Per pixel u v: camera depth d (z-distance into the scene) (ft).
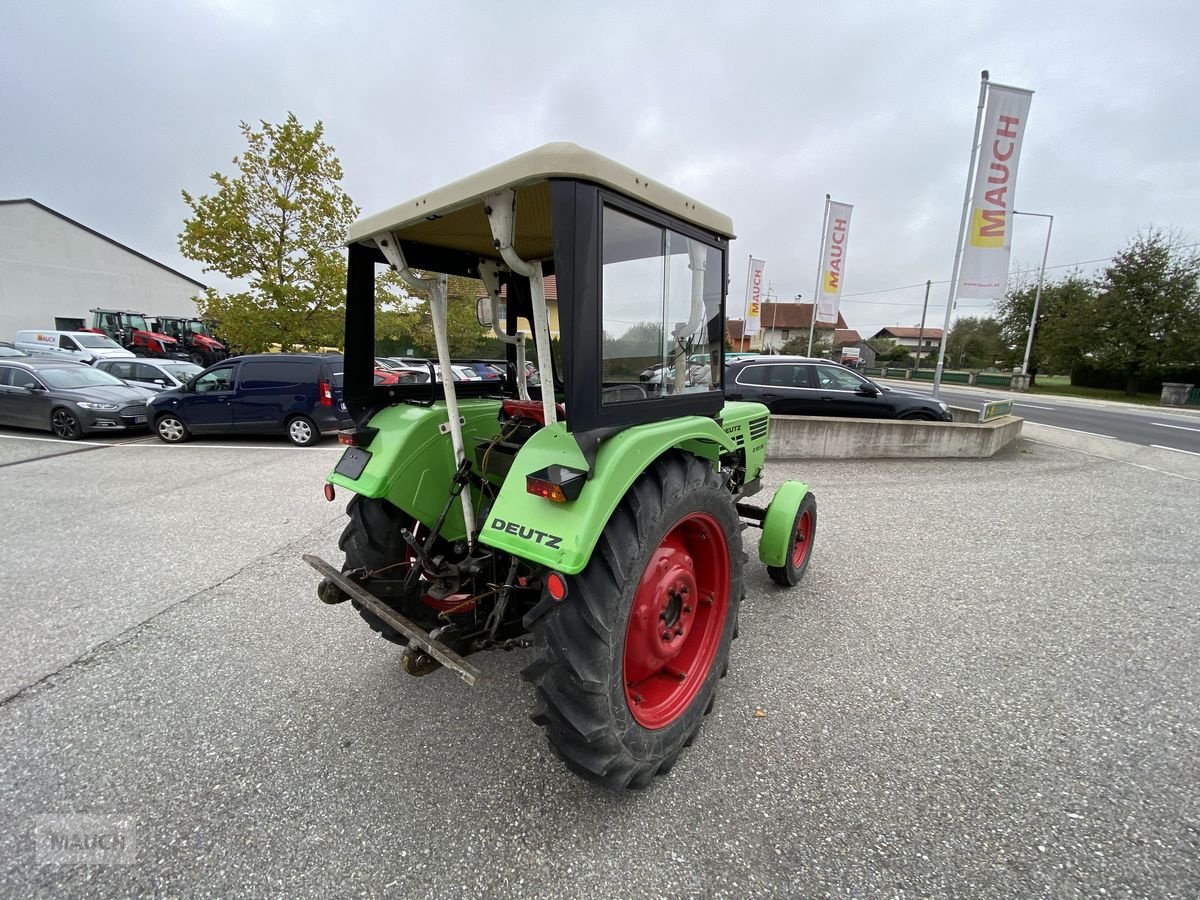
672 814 5.65
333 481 7.67
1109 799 5.86
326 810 5.70
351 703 7.48
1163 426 40.88
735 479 11.16
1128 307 70.85
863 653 8.76
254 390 26.23
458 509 8.30
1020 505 17.26
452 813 5.66
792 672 8.23
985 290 29.53
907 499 17.85
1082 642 9.15
